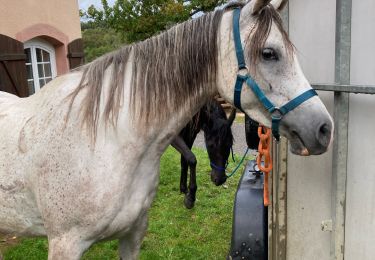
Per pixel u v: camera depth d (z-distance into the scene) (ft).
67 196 5.01
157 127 4.97
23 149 5.40
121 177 4.96
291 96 4.45
